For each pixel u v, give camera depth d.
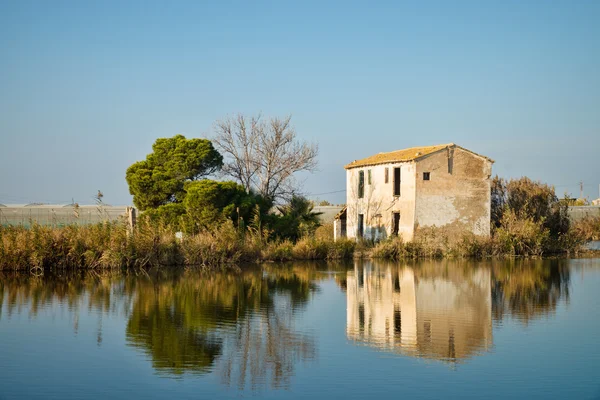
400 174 51.00
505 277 34.78
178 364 16.66
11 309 23.69
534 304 25.62
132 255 37.28
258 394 14.39
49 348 18.08
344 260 45.09
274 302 25.77
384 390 14.75
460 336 19.92
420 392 14.62
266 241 44.53
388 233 52.12
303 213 52.09
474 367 16.53
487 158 51.31
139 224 40.41
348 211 58.50
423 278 34.19
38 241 35.75
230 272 36.66
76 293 27.69
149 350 17.97
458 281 32.88
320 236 48.97
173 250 39.50
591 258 47.53
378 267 40.22
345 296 27.47
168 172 50.25
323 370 16.25
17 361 16.78
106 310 23.64
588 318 22.69
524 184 54.53
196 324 21.34
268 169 59.56
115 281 31.86
